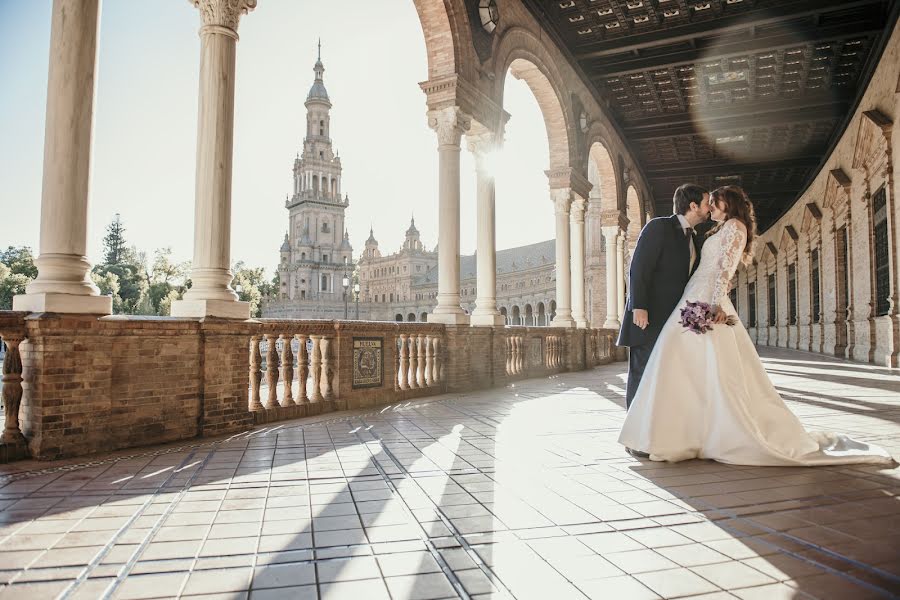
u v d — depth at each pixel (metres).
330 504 3.32
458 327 9.72
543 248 97.69
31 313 4.53
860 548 2.63
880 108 14.02
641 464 4.30
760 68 15.74
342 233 121.25
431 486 3.70
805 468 4.14
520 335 12.35
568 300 15.29
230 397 5.75
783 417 4.48
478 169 11.36
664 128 20.53
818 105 17.78
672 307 4.89
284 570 2.41
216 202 5.98
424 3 9.79
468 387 9.91
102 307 4.79
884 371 12.87
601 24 14.05
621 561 2.51
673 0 12.92
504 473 4.04
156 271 87.62
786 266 29.97
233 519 3.06
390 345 8.27
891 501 3.34
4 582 2.28
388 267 140.38
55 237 4.71
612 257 20.45
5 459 4.35
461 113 9.99
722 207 4.69
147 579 2.32
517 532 2.87
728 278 4.51
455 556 2.56
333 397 7.36
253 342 6.36
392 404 7.96
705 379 4.49
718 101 18.42
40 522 3.01
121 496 3.48
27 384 4.52
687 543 2.71
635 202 24.06
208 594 2.18
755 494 3.49
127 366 4.98
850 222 17.64
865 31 13.36
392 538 2.78
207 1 6.06
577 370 15.52
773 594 2.18
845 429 5.64
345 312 112.06
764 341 36.81
